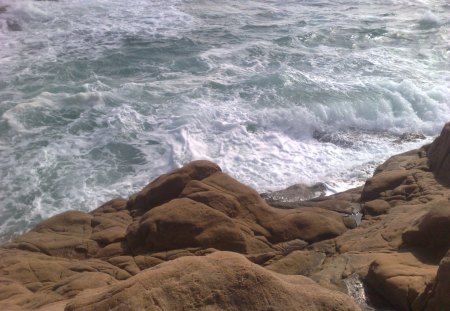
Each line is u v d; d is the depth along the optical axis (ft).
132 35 64.08
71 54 58.70
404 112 47.24
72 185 37.96
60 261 26.76
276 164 40.57
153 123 45.14
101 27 66.95
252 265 15.48
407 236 24.88
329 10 74.38
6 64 56.08
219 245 27.17
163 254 26.68
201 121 45.16
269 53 58.59
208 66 55.42
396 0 79.25
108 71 54.90
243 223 28.71
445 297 18.83
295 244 28.19
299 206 32.89
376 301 21.79
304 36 63.26
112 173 39.45
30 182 38.04
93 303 14.75
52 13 71.46
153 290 14.53
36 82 52.13
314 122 45.91
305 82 51.08
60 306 19.72
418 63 56.95
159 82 52.03
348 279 23.17
